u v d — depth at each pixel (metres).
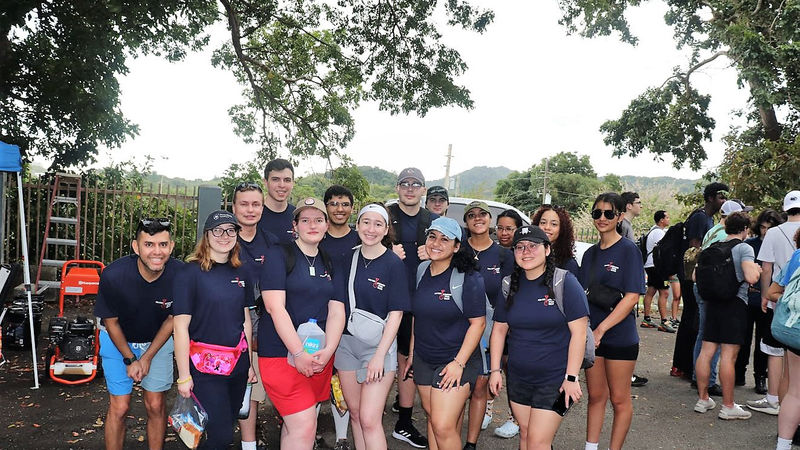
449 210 8.83
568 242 4.54
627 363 4.11
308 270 3.61
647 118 22.41
